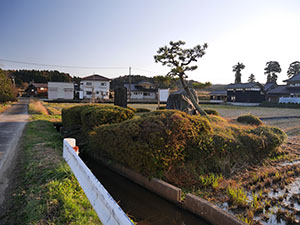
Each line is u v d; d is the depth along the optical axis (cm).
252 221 297
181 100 1068
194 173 436
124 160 432
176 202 340
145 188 397
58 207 253
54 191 288
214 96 4894
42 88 5222
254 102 3850
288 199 369
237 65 6272
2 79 2162
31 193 288
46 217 235
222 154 495
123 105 1175
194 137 454
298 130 1090
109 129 481
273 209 333
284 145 750
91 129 623
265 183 425
